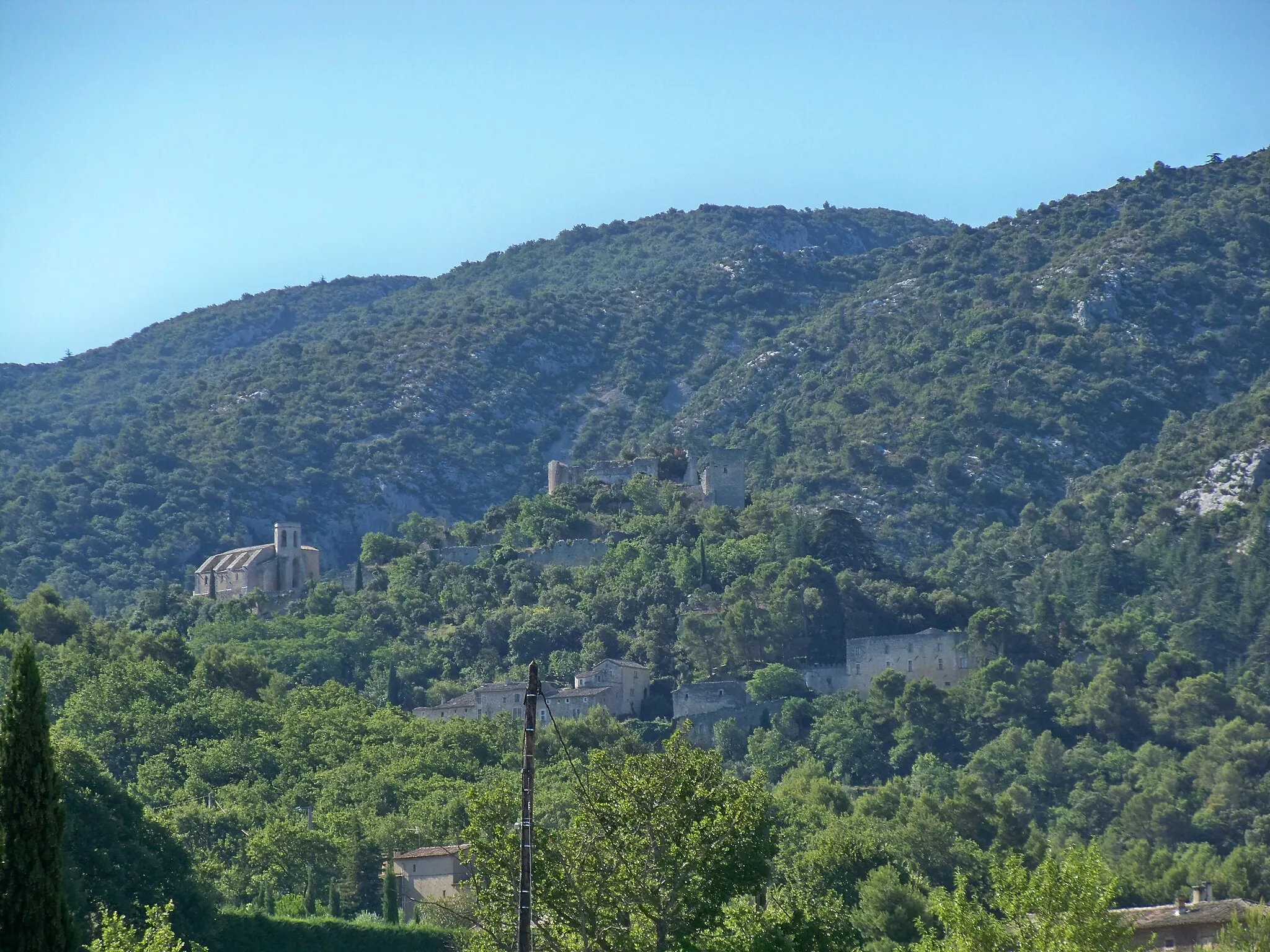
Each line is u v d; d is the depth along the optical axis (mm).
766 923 128750
